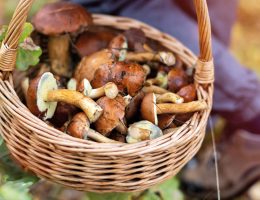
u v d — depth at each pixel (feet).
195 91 2.74
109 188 2.49
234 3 3.80
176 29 3.54
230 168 4.12
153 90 2.76
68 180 2.47
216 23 3.80
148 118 2.58
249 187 4.11
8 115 2.52
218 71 3.64
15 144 2.53
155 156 2.43
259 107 3.73
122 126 2.56
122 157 2.38
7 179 2.73
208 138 4.22
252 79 3.73
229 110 3.75
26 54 2.75
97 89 2.59
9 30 2.47
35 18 2.92
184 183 4.16
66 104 2.65
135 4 3.55
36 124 2.42
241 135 4.09
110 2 3.55
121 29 3.15
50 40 2.97
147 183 2.50
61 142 2.36
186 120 2.68
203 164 4.21
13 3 5.08
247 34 6.11
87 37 2.99
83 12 2.96
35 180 2.72
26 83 2.84
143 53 2.89
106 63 2.68
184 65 2.99
